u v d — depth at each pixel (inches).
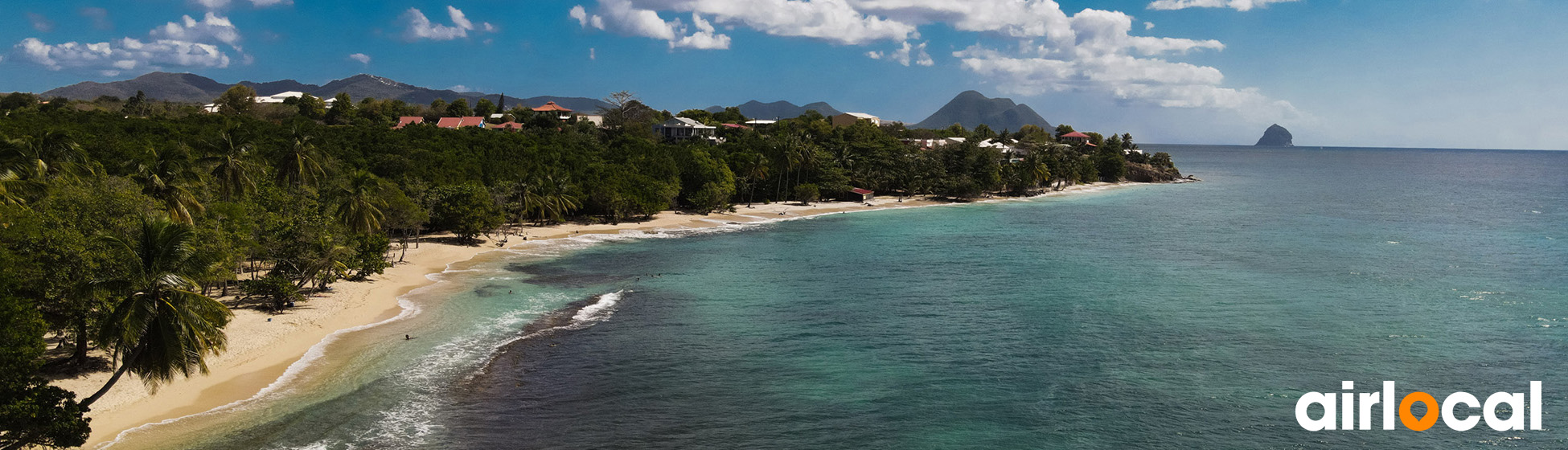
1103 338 2207.2
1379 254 3814.0
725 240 4185.5
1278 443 1508.4
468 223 3686.0
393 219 3321.9
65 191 1872.5
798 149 6186.0
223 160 3014.3
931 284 2979.8
